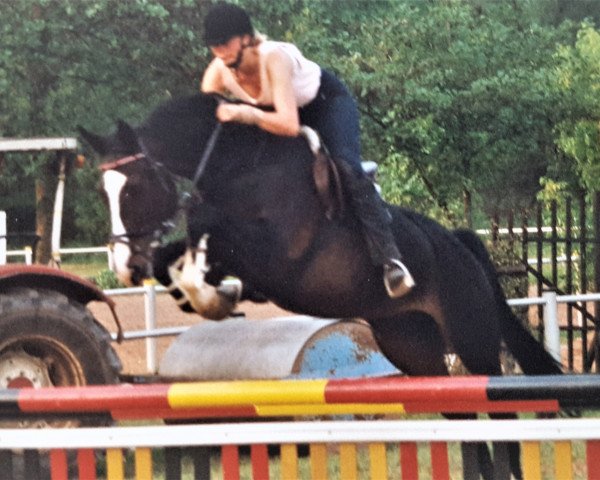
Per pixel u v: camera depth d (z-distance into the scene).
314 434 4.66
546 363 6.88
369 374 7.75
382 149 14.26
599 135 14.07
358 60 14.16
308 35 14.45
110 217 5.54
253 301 5.88
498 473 4.74
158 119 5.70
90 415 4.93
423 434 4.58
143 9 14.01
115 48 14.94
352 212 5.79
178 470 4.87
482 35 14.06
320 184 5.64
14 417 4.96
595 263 10.38
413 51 13.92
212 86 5.85
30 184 21.22
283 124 5.54
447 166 13.78
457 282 6.40
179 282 5.45
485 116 13.84
